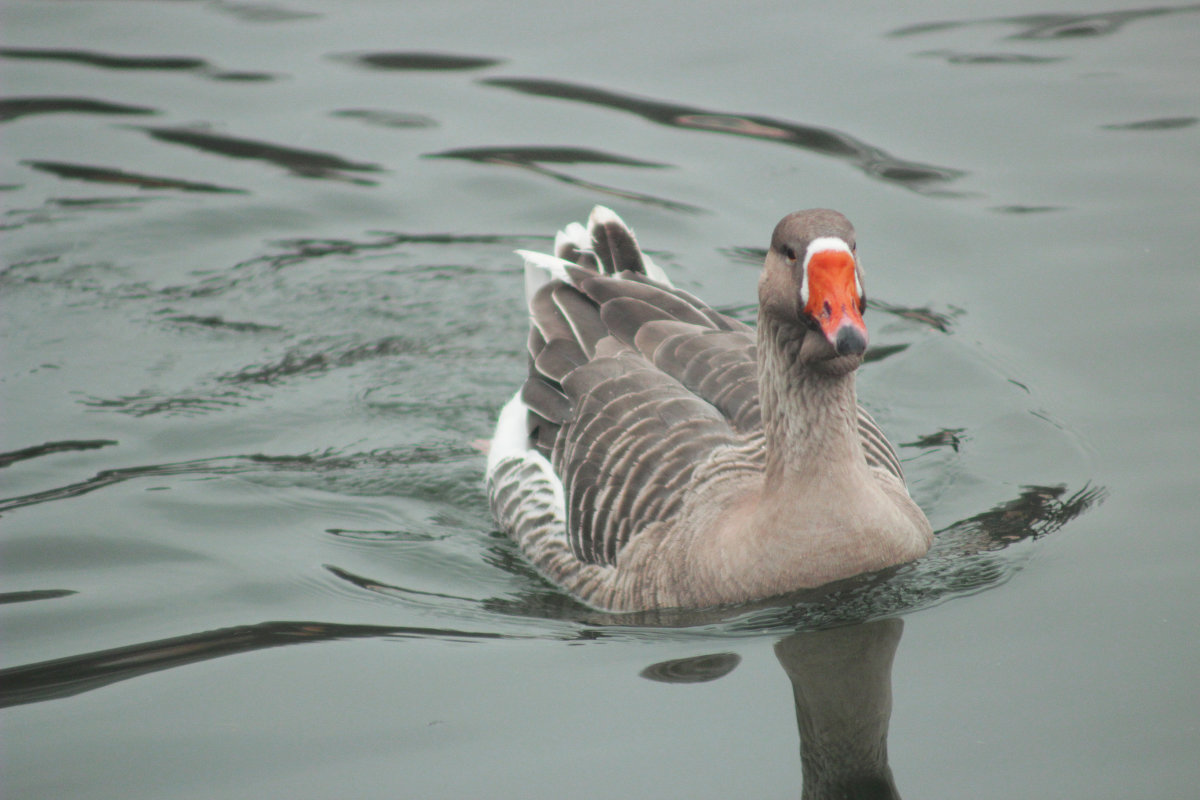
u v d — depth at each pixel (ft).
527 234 57.77
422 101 65.87
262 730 31.07
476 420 48.47
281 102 65.98
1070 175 57.00
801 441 34.63
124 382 49.60
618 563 37.45
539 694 32.35
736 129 61.93
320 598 37.47
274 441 46.55
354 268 57.11
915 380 47.67
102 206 59.98
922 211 55.88
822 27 70.64
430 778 29.19
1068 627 33.37
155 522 41.14
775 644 34.22
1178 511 38.09
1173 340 46.73
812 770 28.96
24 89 67.05
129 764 29.96
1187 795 27.17
